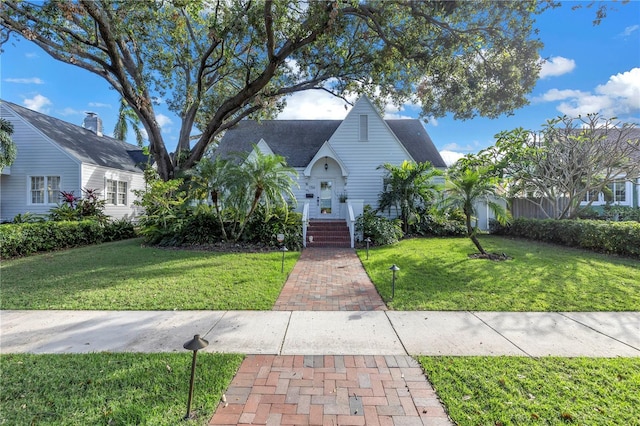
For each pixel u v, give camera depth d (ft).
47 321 14.93
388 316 15.71
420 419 8.23
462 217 47.32
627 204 58.13
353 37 43.39
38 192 56.03
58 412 8.46
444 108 44.24
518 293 19.06
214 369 10.53
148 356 11.47
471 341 12.77
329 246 40.96
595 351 11.83
